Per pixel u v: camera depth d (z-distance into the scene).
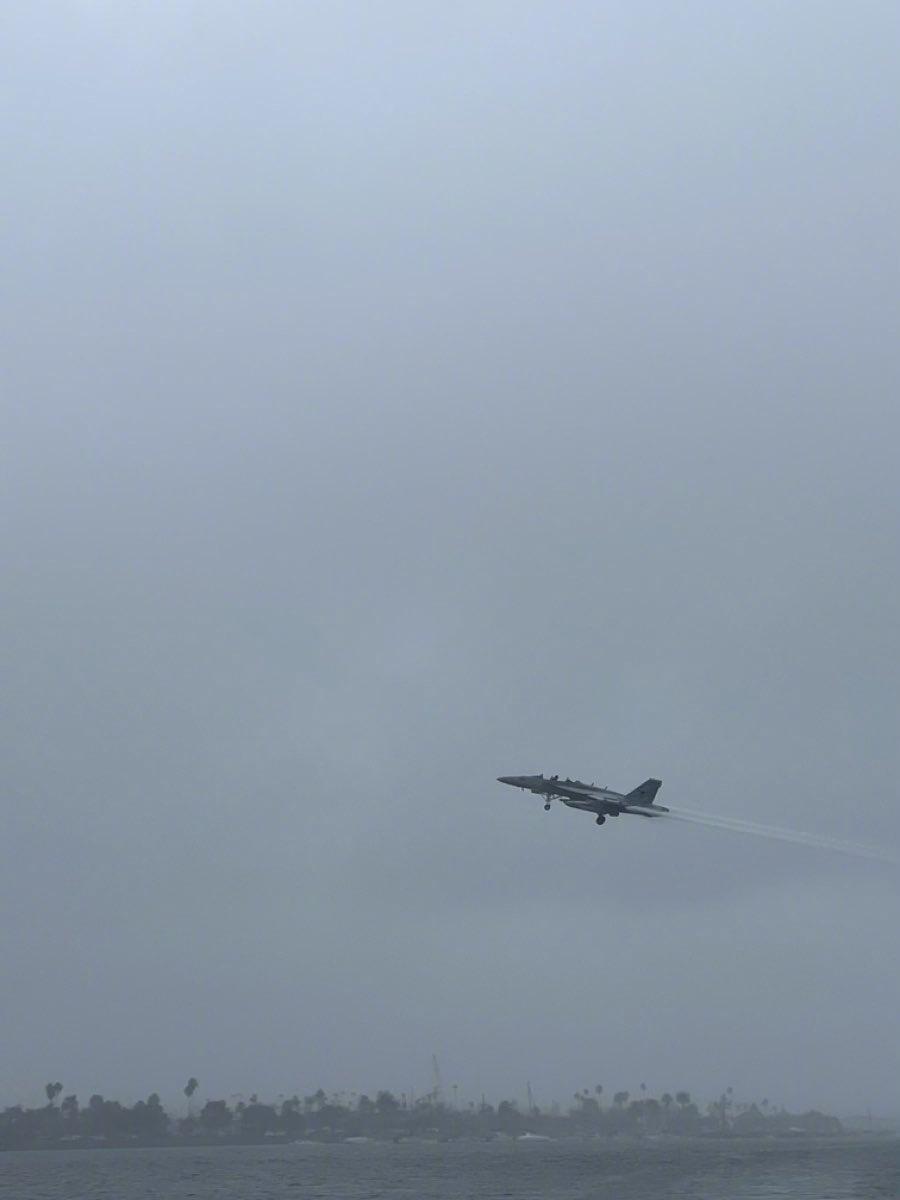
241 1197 121.00
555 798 131.00
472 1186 124.94
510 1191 117.06
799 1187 111.50
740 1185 114.56
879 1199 100.31
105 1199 122.69
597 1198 106.75
